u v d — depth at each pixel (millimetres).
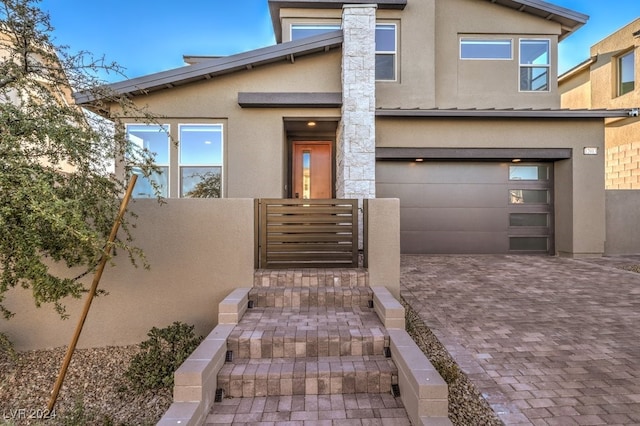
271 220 4809
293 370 3021
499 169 9531
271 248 4805
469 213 9555
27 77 3316
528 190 9555
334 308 4207
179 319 4484
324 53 7668
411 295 5707
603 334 4129
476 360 3504
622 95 11797
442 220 9547
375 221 4660
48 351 4227
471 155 8734
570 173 8898
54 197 2561
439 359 3500
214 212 4523
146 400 3160
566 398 2861
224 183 7734
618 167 12258
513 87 9711
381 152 8664
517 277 6930
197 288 4508
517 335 4105
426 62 9375
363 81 7145
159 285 4473
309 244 4832
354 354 3320
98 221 3535
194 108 7617
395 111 8281
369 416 2668
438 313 4848
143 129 7652
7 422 2857
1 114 2758
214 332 3420
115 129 3887
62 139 2961
